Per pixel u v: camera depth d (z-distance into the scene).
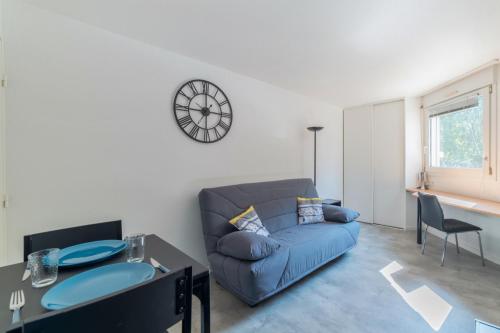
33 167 1.59
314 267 2.24
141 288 0.63
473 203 2.60
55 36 1.67
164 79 2.21
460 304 1.87
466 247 3.06
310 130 3.75
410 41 2.09
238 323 1.68
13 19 1.53
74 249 1.30
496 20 1.77
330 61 2.49
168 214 2.23
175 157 2.28
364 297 1.99
